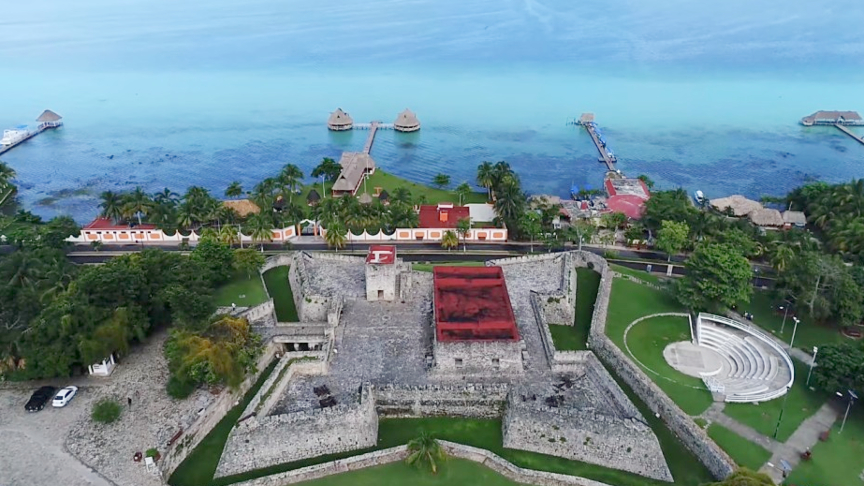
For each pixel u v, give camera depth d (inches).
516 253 6186.0
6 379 3715.6
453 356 3841.0
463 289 4431.6
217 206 6456.7
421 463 3329.2
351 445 3516.2
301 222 6638.8
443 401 3737.7
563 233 6240.2
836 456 3282.5
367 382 3777.1
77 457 3171.8
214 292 4808.1
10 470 3078.2
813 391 3811.5
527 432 3526.1
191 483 3191.4
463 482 3250.5
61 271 4488.2
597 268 5364.2
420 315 4498.0
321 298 4517.7
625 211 6998.0
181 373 3535.9
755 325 4579.2
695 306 4468.5
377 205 6545.3
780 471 3169.3
